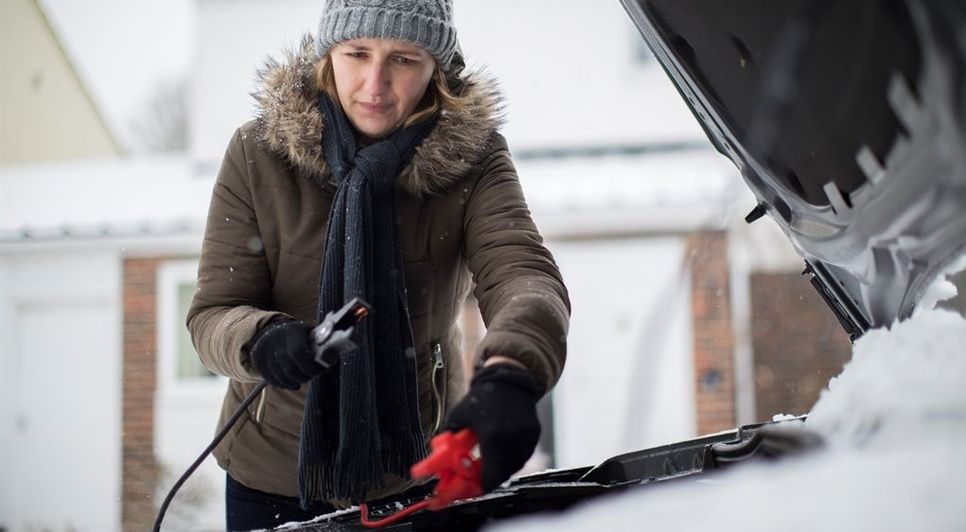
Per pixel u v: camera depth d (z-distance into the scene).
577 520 1.62
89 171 15.87
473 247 2.64
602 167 14.33
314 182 2.72
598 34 15.22
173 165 15.96
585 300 13.34
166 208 14.87
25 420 14.70
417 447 2.66
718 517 1.43
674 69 2.09
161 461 14.48
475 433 1.75
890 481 1.35
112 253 14.64
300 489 2.61
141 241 14.55
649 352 12.69
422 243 2.74
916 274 1.83
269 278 2.78
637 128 14.85
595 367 13.23
